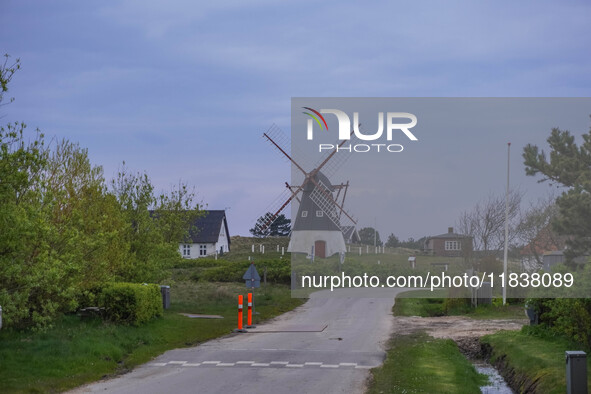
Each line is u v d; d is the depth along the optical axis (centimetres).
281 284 4744
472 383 1526
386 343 2109
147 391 1371
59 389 1372
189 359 1792
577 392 1177
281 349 1975
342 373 1584
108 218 2492
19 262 1664
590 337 1691
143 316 2306
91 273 2178
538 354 1722
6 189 1584
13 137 1619
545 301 1977
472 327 2547
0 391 1297
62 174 2327
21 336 1797
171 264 3150
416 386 1417
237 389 1395
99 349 1752
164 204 3366
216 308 3256
